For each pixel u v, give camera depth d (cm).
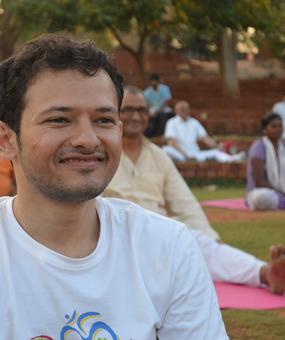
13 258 236
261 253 749
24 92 231
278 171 1114
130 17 1923
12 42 2227
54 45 230
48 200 235
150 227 251
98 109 229
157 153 614
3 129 240
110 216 249
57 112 227
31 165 231
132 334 237
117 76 239
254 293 576
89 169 230
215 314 253
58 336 232
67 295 233
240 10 1808
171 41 3422
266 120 1119
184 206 618
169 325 248
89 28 1884
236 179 1582
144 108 605
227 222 976
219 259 606
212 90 3016
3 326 231
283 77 3431
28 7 1830
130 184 601
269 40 2762
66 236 240
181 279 248
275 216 1041
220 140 1958
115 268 241
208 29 1869
